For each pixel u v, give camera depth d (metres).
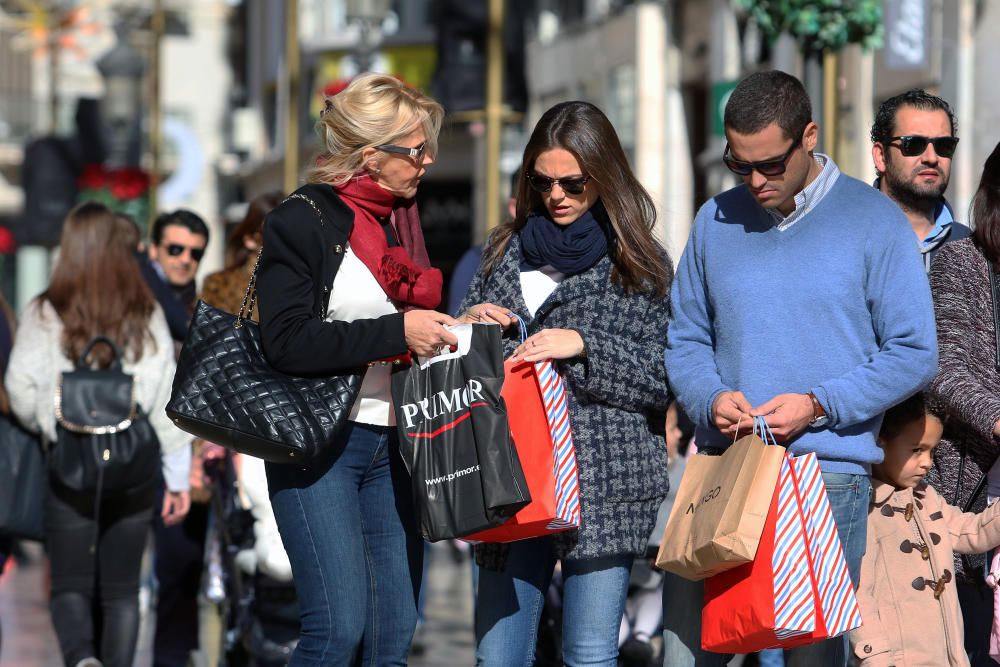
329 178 19.64
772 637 18.16
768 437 18.64
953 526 21.44
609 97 88.69
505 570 20.30
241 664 30.95
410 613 20.11
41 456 27.19
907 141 22.56
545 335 19.73
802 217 19.20
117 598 27.25
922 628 21.03
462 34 53.00
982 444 21.45
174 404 18.84
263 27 128.25
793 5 34.03
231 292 30.25
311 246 19.14
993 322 21.41
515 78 53.09
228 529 29.69
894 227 19.03
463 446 18.98
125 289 27.09
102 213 27.17
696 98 84.50
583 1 94.06
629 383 19.97
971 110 53.72
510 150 87.19
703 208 20.06
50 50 117.19
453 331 19.14
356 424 19.55
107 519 27.14
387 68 99.00
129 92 83.50
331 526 19.41
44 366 26.72
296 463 18.86
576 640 20.20
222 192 139.12
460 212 93.94
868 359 18.97
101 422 26.33
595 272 20.39
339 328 18.84
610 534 20.00
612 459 20.08
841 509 19.06
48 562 27.23
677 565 18.97
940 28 54.62
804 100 18.52
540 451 19.41
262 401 18.69
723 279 19.38
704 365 19.66
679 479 26.72
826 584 18.16
